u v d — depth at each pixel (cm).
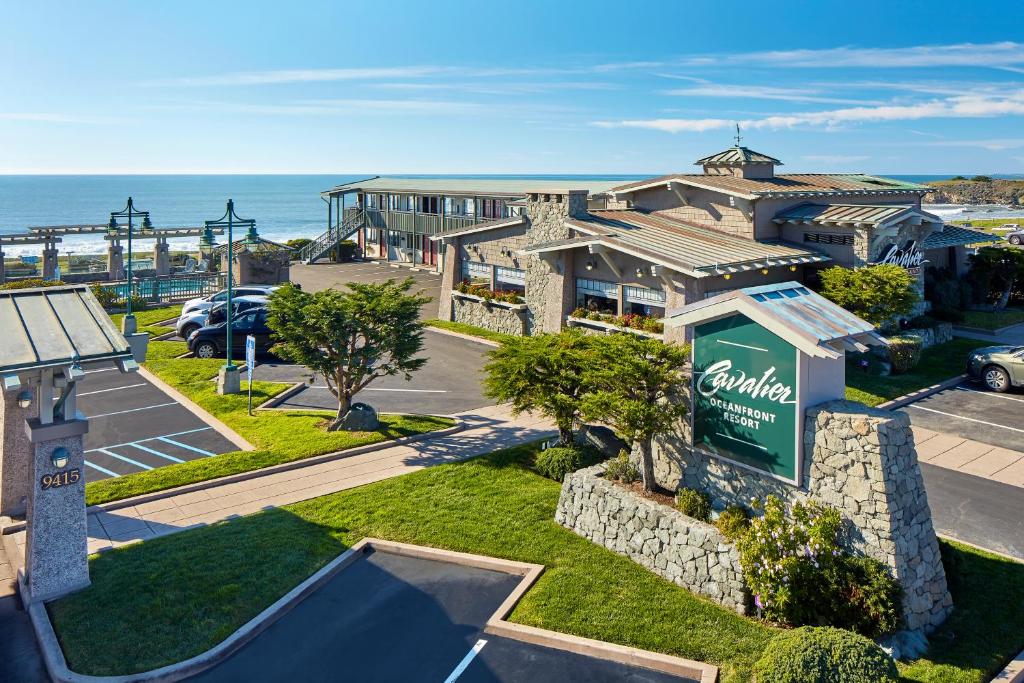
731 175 2997
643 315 2441
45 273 4297
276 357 2752
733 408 1180
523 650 996
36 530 1078
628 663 963
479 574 1198
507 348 1612
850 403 1102
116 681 913
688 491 1230
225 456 1658
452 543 1270
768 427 1127
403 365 1841
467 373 2494
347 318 1727
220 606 1073
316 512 1385
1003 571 1164
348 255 5638
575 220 2650
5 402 1348
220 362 2636
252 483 1538
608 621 1038
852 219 2464
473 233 3206
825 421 1056
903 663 929
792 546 1009
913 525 1013
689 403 1259
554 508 1405
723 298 1162
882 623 946
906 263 2611
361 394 2236
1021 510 1401
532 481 1526
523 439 1792
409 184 5397
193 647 984
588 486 1309
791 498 1109
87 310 1230
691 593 1117
